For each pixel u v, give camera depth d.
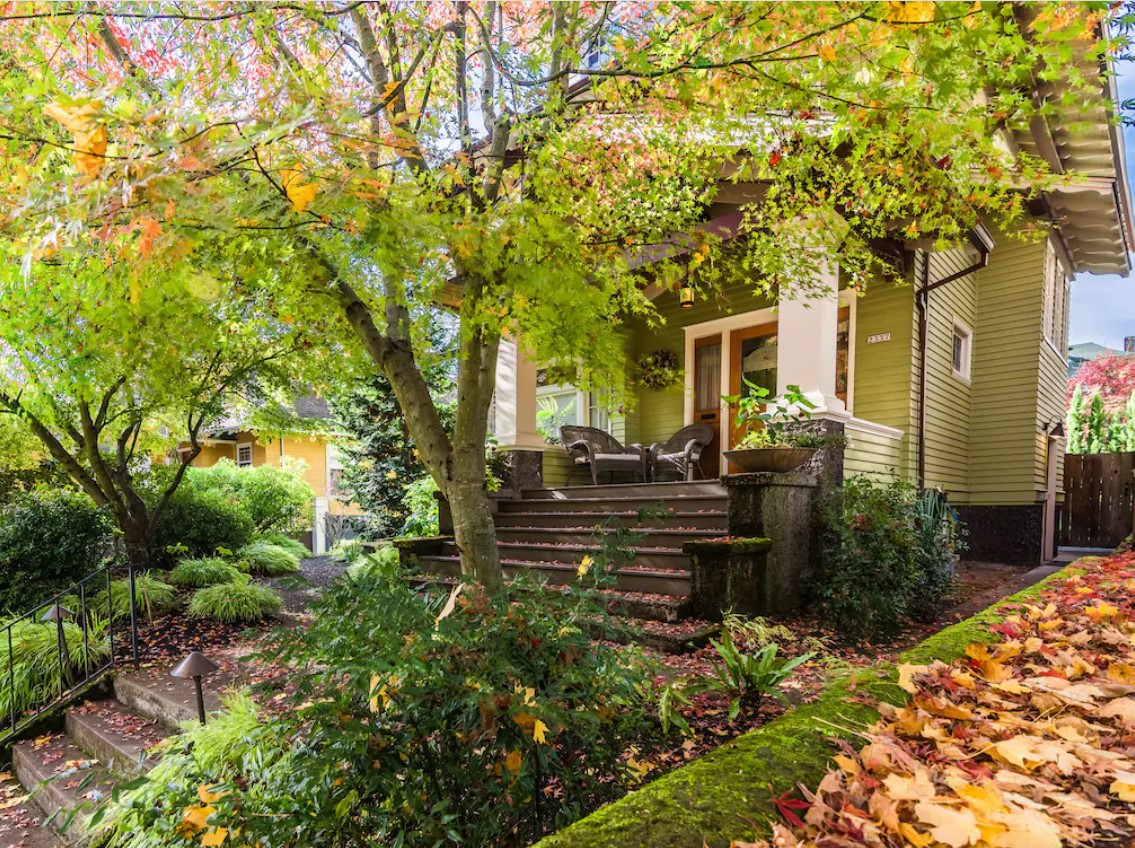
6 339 4.26
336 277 2.70
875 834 0.98
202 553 8.34
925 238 5.54
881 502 5.00
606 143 3.61
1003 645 2.14
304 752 1.78
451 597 1.97
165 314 3.02
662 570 4.98
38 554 5.90
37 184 1.88
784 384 5.60
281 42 3.36
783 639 4.21
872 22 1.99
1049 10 1.90
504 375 7.73
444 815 1.50
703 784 1.08
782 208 4.34
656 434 9.17
